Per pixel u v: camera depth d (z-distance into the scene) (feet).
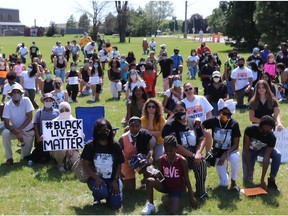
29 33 263.08
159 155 19.33
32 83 32.19
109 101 37.45
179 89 22.50
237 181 17.99
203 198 16.10
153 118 19.15
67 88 37.17
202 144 16.63
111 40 165.37
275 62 41.06
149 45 101.09
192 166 16.84
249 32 105.70
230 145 17.03
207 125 17.28
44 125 19.07
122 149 16.79
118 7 152.87
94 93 37.55
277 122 19.81
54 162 20.42
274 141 16.63
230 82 36.73
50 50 106.11
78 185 17.80
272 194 16.51
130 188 17.01
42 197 16.56
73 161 19.33
